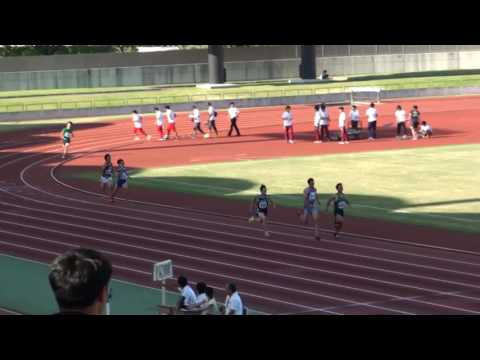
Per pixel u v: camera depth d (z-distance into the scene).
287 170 62.00
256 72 156.25
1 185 59.22
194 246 39.94
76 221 46.50
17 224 46.00
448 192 51.72
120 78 152.38
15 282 33.75
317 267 35.53
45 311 29.41
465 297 30.52
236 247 39.56
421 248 38.50
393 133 82.19
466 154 67.06
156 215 47.62
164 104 108.62
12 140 85.38
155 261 37.25
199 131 88.75
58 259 4.21
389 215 45.84
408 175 58.09
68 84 151.50
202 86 137.62
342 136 76.12
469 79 135.88
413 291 31.47
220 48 139.25
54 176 62.56
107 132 90.50
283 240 40.84
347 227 43.41
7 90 149.88
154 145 79.19
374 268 35.12
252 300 30.83
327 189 53.94
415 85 130.88
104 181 52.31
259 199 41.69
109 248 39.94
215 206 49.84
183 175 61.25
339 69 160.50
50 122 101.19
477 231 41.59
